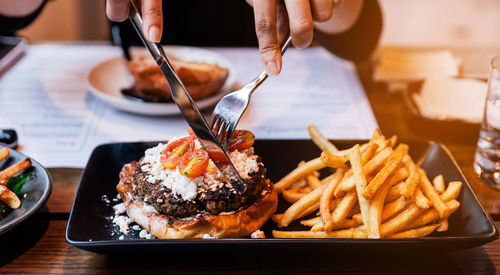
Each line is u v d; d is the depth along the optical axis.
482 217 0.44
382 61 0.76
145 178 0.45
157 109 0.62
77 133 0.60
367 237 0.43
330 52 0.75
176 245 0.42
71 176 0.53
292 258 0.44
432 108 0.61
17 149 0.57
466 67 0.75
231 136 0.45
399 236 0.44
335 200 0.46
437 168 0.51
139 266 0.43
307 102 0.67
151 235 0.44
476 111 0.60
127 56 0.68
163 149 0.47
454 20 1.47
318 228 0.45
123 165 0.52
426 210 0.45
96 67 0.69
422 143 0.53
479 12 1.46
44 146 0.58
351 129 0.61
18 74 0.73
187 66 0.62
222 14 0.92
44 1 0.70
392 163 0.45
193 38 0.94
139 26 0.43
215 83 0.63
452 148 0.57
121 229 0.45
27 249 0.44
